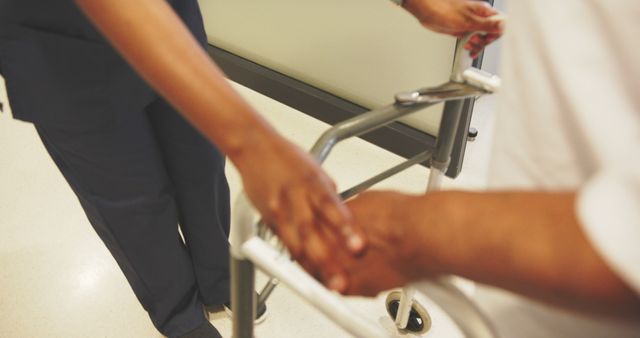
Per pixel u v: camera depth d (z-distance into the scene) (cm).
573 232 24
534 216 25
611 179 23
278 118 207
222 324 133
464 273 29
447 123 77
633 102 31
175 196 105
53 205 162
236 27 214
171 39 47
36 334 129
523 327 52
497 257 26
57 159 89
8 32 70
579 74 34
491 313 56
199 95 45
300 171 40
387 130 186
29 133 192
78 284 140
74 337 128
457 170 177
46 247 149
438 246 29
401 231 32
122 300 137
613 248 22
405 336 124
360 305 131
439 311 132
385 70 180
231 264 51
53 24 70
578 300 24
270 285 64
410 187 175
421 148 182
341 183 175
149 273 111
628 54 31
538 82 40
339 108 196
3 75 76
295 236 38
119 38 48
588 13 33
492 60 215
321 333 130
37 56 72
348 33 181
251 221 46
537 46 39
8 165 177
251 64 219
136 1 47
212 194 105
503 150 47
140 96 81
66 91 75
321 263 37
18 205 162
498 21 64
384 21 169
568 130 39
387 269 35
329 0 177
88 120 79
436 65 168
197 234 112
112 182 90
